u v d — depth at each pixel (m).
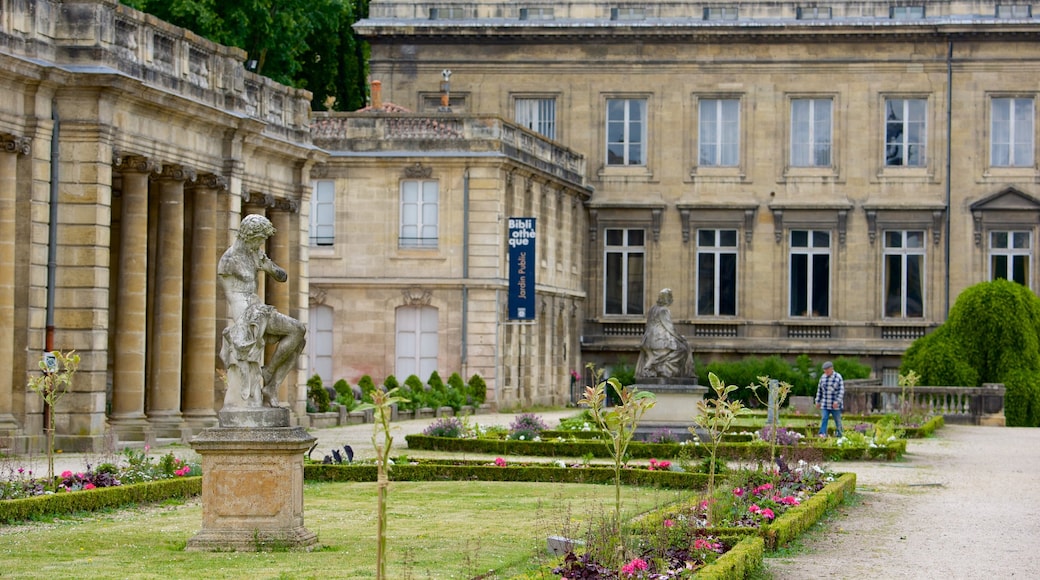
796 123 83.69
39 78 37.81
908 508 30.50
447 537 23.94
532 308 68.44
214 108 44.91
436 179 68.38
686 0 83.88
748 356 83.19
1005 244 82.62
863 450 42.75
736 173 83.50
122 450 39.06
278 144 51.31
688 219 83.50
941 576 21.70
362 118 68.75
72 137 39.09
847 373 77.06
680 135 83.62
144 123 41.78
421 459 37.97
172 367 43.91
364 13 90.81
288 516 21.92
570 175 80.00
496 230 68.00
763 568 21.80
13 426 37.19
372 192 68.62
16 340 37.78
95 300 38.94
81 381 38.75
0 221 37.22
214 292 46.66
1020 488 35.06
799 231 83.69
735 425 52.53
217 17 69.88
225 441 21.58
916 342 69.69
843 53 83.06
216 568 19.98
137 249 41.91
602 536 19.66
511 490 32.91
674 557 20.31
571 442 43.75
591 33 83.31
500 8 84.00
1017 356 66.69
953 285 82.44
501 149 68.44
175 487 29.64
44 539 23.17
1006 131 82.75
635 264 84.06
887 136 83.25
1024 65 82.31
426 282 68.06
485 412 66.88
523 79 83.81
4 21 36.94
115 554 21.42
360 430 53.22
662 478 34.44
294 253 54.00
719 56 83.56
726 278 83.88
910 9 83.00
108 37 39.50
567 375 79.75
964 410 64.69
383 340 68.44
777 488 29.66
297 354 22.19
